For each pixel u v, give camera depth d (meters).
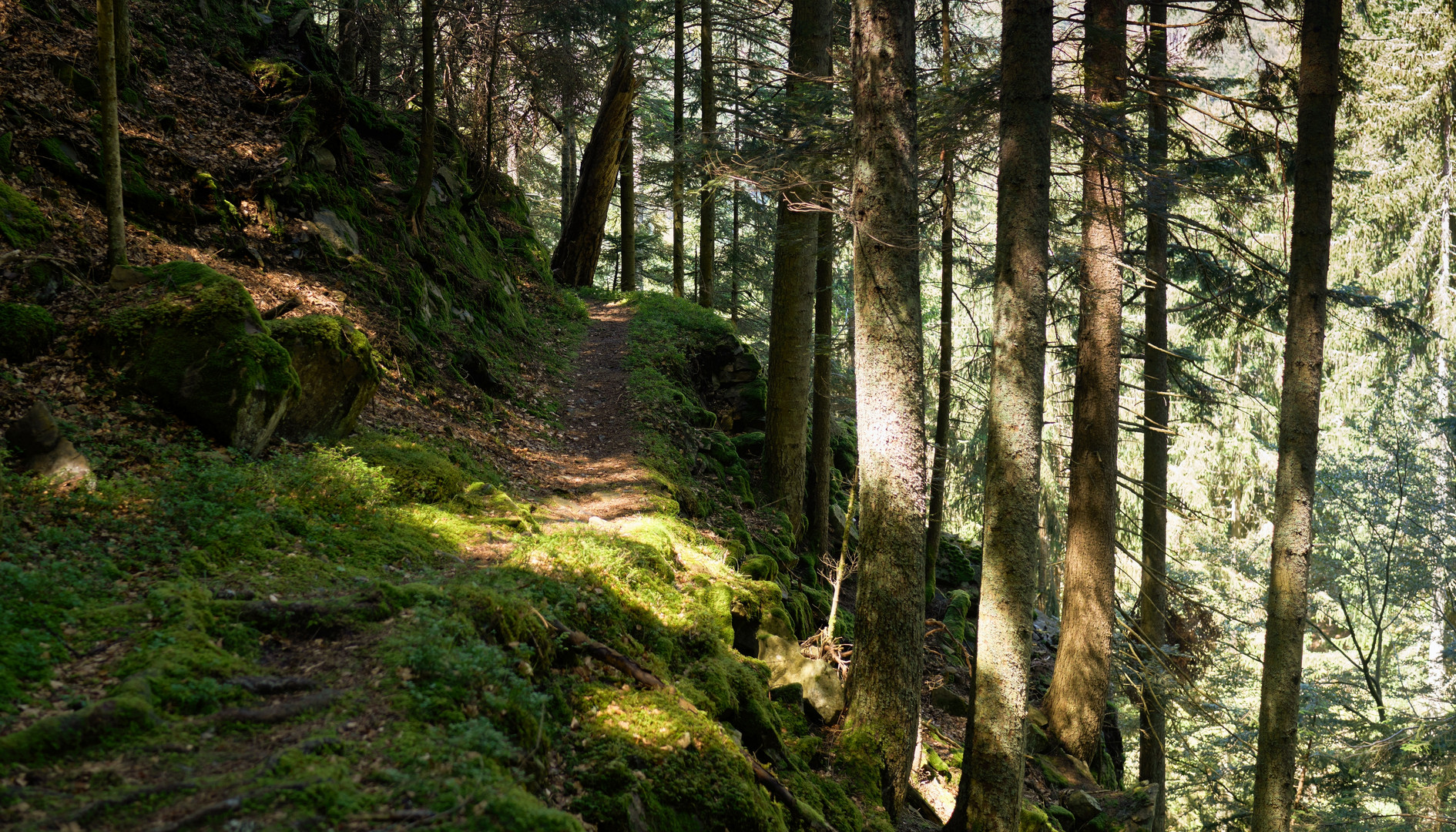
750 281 26.86
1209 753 16.62
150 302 8.16
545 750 5.41
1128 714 17.22
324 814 3.63
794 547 14.41
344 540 7.12
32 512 5.87
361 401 9.46
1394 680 19.33
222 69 14.29
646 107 29.86
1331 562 17.05
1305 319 8.85
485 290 16.77
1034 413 7.78
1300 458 8.88
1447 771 13.18
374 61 20.84
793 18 13.29
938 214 12.98
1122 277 12.98
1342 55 11.38
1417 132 21.77
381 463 8.98
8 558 5.27
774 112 13.19
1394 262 23.02
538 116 26.58
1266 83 11.46
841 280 32.56
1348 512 17.73
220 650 4.96
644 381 15.99
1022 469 7.75
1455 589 16.56
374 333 11.80
